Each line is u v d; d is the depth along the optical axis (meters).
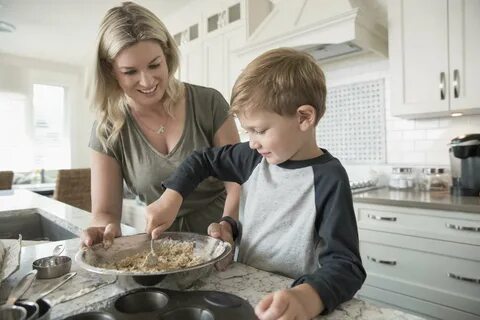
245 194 0.79
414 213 1.76
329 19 2.05
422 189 2.21
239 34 3.01
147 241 0.72
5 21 3.77
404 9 2.07
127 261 0.66
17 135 4.93
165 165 0.97
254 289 0.56
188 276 0.54
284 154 0.65
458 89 1.88
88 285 0.59
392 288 1.85
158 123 0.97
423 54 2.00
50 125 5.23
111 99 0.94
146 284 0.53
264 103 0.62
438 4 1.94
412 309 1.78
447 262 1.66
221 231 0.75
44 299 0.48
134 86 0.86
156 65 0.85
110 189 0.99
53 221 1.40
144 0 3.43
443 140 2.18
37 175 4.95
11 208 1.54
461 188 1.90
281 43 2.33
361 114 2.49
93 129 1.00
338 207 0.60
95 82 0.91
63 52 4.85
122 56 0.81
